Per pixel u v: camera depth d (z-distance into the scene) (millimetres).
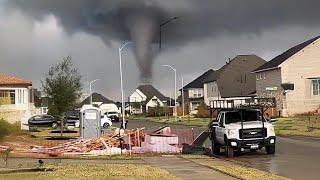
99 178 15156
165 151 25203
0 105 44062
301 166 18641
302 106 63688
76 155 23625
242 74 95500
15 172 16484
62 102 45375
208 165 18969
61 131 42062
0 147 25219
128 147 25734
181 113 102938
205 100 107500
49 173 16203
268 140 24141
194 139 29406
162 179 15000
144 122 76000
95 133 33625
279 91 65875
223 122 25391
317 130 37688
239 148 23906
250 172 16438
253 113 25766
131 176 15656
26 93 63094
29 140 32781
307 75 65062
